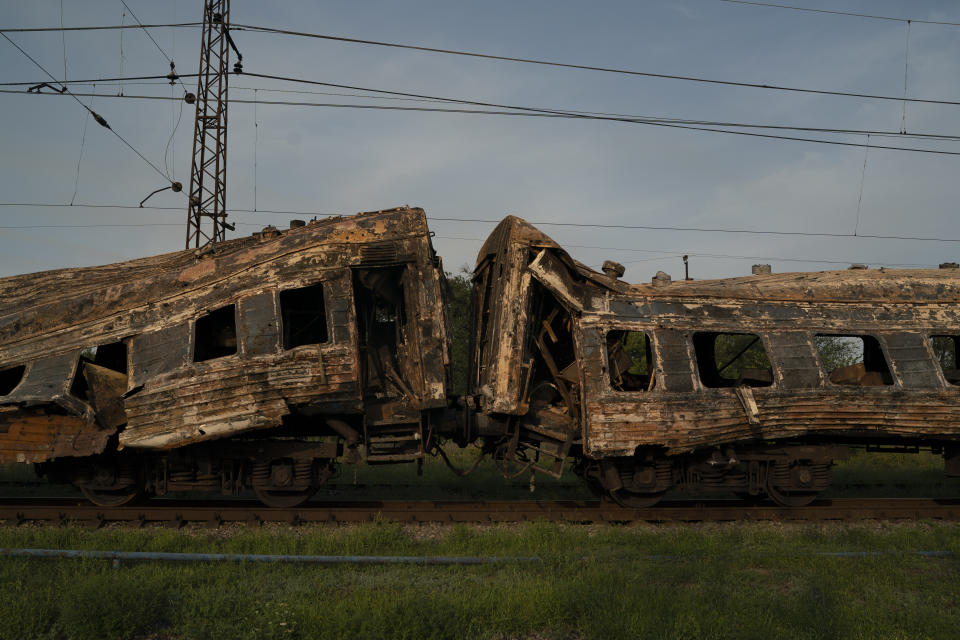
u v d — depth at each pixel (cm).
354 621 463
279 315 812
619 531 762
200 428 789
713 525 843
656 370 859
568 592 516
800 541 738
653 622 472
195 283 832
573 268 893
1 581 535
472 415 885
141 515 797
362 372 888
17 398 795
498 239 948
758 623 478
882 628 479
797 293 930
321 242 840
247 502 915
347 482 1132
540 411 915
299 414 852
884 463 1535
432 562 624
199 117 2023
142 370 809
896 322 927
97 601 471
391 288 899
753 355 1922
